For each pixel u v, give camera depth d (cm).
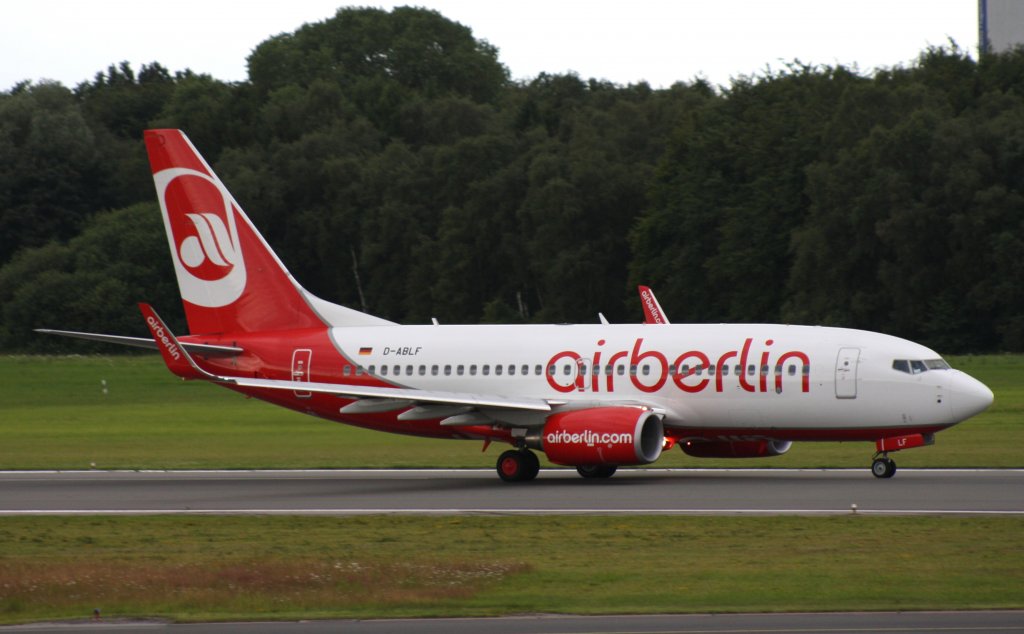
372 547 10188
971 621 7275
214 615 7738
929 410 14000
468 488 14212
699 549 9788
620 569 9050
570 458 14525
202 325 17250
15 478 15800
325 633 7225
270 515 12006
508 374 15625
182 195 17175
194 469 16838
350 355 16450
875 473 14438
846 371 14262
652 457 14675
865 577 8588
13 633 7431
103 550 10288
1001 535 10094
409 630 7256
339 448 19712
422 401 15012
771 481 14275
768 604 7838
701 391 14725
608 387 15125
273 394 16762
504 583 8594
